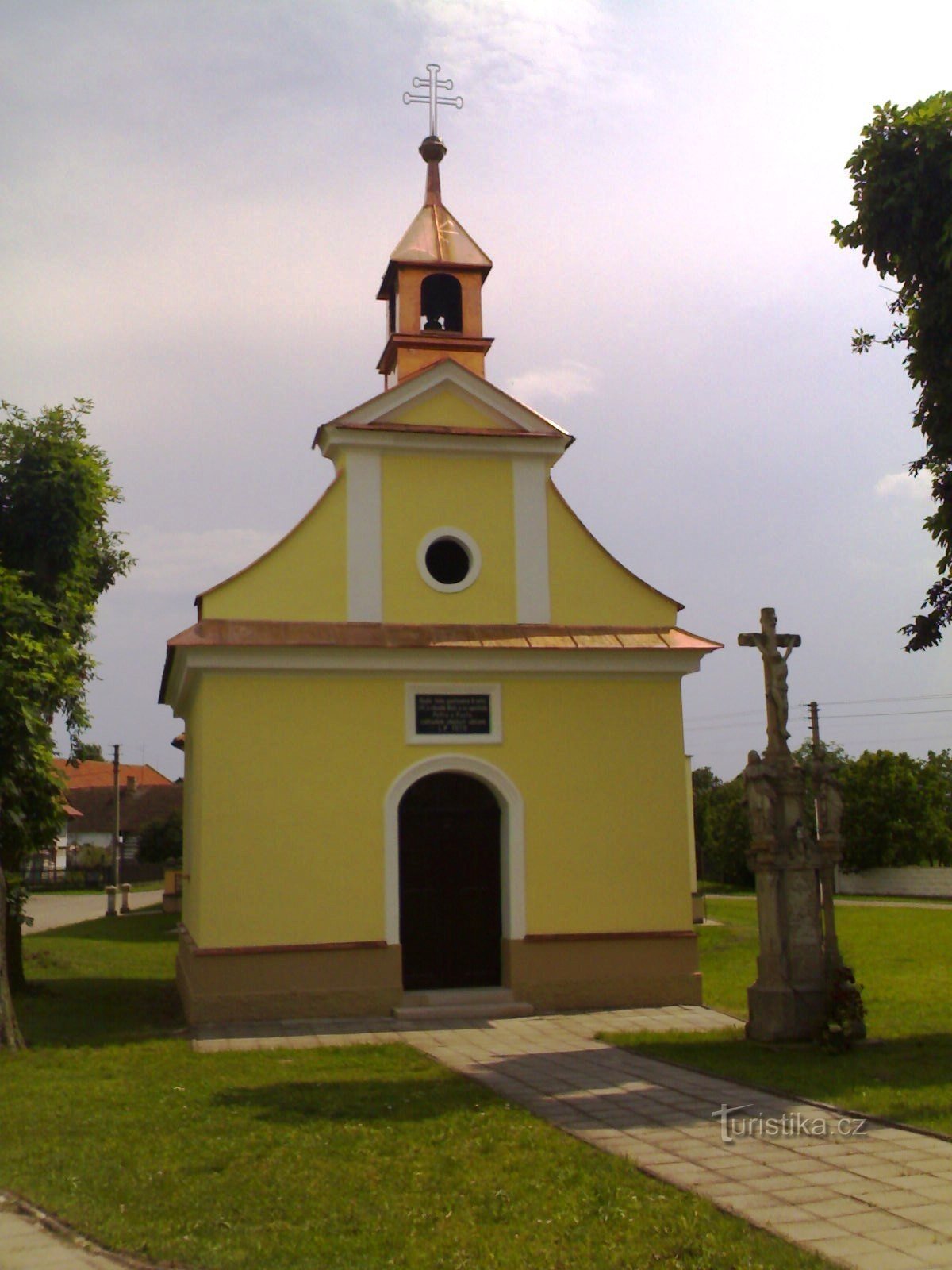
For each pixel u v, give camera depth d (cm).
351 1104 980
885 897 4462
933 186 1293
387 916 1535
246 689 1538
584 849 1612
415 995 1538
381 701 1580
